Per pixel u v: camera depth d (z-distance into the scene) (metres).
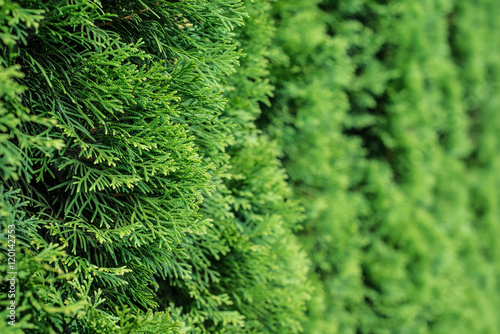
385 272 3.71
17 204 1.32
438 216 4.59
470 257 4.85
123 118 1.45
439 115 4.50
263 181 2.27
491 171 5.54
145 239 1.58
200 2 1.58
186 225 1.55
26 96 1.35
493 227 5.21
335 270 3.38
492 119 5.56
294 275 2.40
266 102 2.36
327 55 3.05
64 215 1.52
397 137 3.96
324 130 3.20
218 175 1.96
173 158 1.52
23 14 1.10
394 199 3.77
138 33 1.62
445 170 4.62
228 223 2.09
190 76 1.55
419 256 3.98
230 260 2.16
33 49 1.37
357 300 3.50
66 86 1.40
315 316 2.77
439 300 4.20
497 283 5.26
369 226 3.81
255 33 2.23
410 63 3.99
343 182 3.30
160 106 1.53
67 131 1.34
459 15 5.21
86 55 1.39
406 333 3.92
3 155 1.24
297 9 2.95
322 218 3.21
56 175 1.52
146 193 1.60
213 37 1.70
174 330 1.48
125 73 1.37
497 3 5.62
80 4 1.24
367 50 3.72
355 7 3.53
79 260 1.42
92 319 1.36
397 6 3.81
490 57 5.50
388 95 4.00
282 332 2.32
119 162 1.51
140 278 1.58
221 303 2.14
